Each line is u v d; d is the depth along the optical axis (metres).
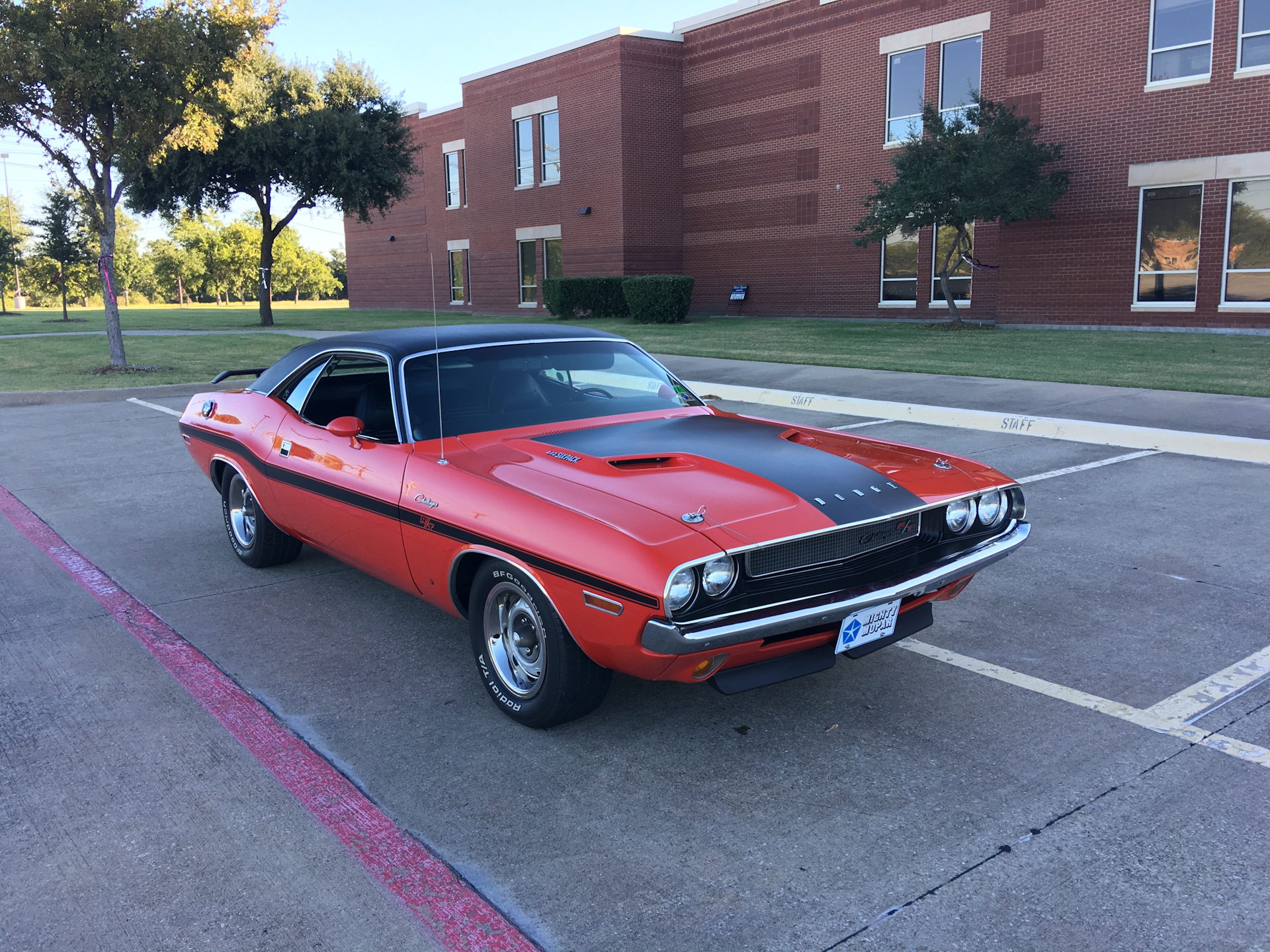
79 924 2.50
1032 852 2.73
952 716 3.63
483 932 2.45
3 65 13.89
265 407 5.20
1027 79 19.28
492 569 3.53
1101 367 12.91
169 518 6.89
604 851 2.80
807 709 3.73
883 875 2.64
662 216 28.42
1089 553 5.62
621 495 3.32
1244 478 7.36
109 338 16.41
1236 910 2.46
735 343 18.27
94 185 15.97
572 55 28.75
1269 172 16.19
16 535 6.49
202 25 15.48
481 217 34.22
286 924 2.49
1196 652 4.18
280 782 3.23
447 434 4.14
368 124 30.91
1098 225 18.55
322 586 5.38
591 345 4.86
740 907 2.52
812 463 3.67
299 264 93.62
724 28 26.67
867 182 23.77
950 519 3.59
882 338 18.27
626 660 3.09
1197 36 16.88
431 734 3.57
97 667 4.23
